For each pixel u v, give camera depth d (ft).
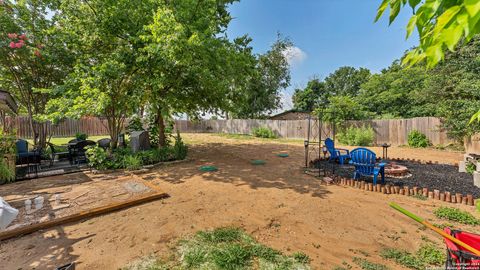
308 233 9.52
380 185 15.40
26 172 19.63
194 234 9.37
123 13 21.16
